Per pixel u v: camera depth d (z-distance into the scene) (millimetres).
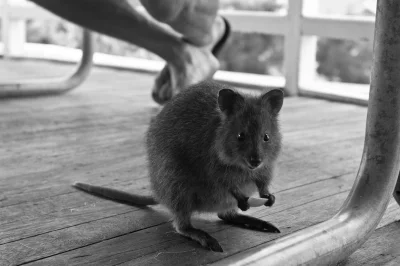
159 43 2518
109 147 2182
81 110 2742
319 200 1763
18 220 1612
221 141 1496
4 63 4332
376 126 1462
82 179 1883
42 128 2395
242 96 1515
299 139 2332
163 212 1678
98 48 5461
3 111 2654
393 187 1485
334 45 5316
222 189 1525
